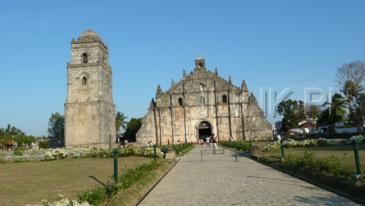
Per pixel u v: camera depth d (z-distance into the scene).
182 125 108.50
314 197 17.47
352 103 93.81
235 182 23.84
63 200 14.36
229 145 79.44
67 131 89.69
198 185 23.36
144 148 50.19
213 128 107.94
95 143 88.62
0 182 26.05
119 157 49.28
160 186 23.84
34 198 19.34
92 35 91.81
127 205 17.22
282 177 25.28
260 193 19.28
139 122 137.50
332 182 20.28
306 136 91.00
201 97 109.19
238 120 107.19
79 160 46.75
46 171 33.50
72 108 90.12
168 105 109.25
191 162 42.50
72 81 90.88
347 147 49.56
